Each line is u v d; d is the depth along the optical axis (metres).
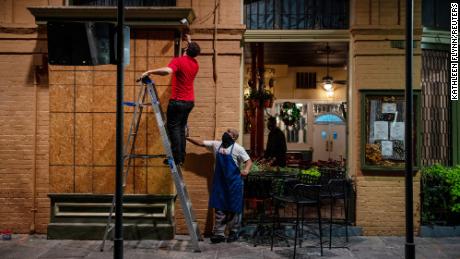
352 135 8.11
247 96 10.80
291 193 7.13
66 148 7.61
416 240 7.63
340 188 7.31
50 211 7.65
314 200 6.64
